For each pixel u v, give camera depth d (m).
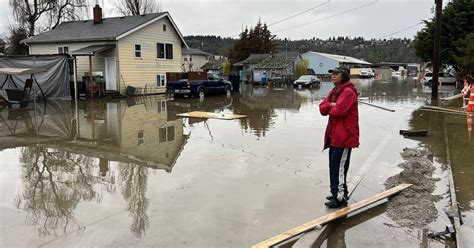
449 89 29.81
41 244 3.87
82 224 4.35
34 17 34.25
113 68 23.75
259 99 21.78
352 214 4.60
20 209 4.86
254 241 3.91
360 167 6.64
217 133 10.22
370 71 67.81
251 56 50.22
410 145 8.49
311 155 7.60
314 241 3.82
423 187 5.48
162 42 26.92
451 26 27.97
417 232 4.11
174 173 6.36
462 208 4.76
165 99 21.64
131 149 8.33
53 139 9.59
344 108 4.48
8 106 16.75
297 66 47.44
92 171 6.58
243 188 5.55
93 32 24.75
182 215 4.57
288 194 5.30
